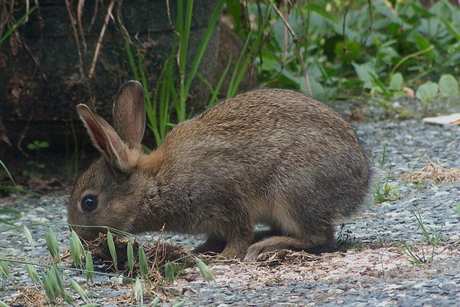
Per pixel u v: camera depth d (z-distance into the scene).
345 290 7.51
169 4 12.91
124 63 12.77
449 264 8.04
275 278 8.16
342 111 16.56
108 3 12.45
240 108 9.86
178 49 13.04
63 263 9.45
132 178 9.76
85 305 7.17
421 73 18.64
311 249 9.59
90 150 13.70
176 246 9.15
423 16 20.36
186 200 9.65
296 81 16.78
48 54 12.51
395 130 15.28
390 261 8.55
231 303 7.45
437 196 11.20
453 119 15.03
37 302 7.93
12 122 12.97
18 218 11.60
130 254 8.02
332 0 21.94
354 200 9.66
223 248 10.16
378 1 20.44
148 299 7.80
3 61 12.50
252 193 9.58
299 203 9.47
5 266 7.77
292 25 18.17
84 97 12.76
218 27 14.14
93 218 9.77
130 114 10.29
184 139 9.78
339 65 19.14
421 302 6.88
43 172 13.61
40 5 12.30
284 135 9.51
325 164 9.44
